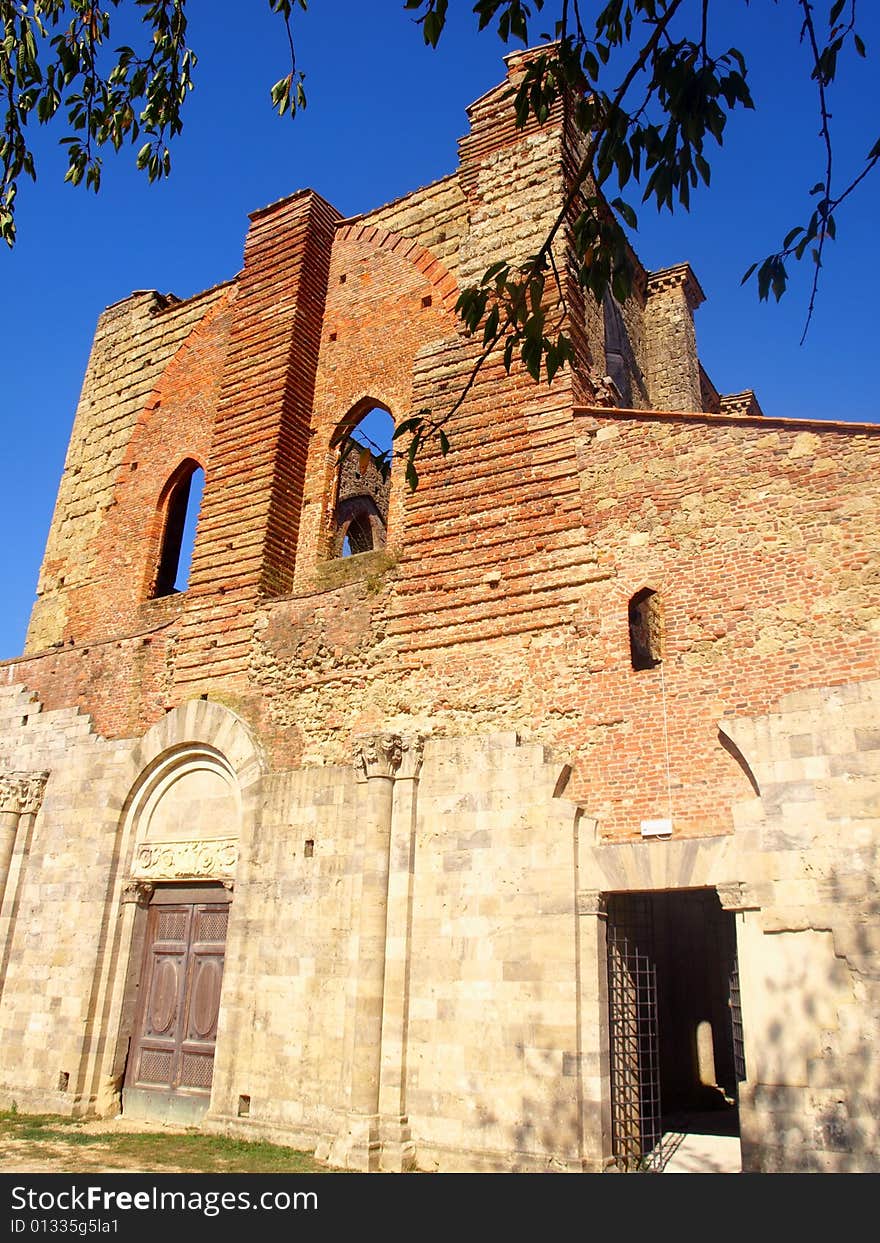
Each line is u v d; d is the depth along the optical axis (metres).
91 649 23.02
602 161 8.29
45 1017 19.44
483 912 14.77
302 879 16.92
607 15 8.26
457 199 22.97
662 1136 15.83
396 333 22.72
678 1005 23.12
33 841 21.66
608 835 14.38
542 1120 13.25
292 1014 16.09
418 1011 14.80
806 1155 11.35
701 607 14.72
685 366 27.66
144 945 19.42
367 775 16.25
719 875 13.12
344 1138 14.21
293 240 24.52
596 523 16.30
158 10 12.42
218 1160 14.17
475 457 18.20
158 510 25.55
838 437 14.35
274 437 22.14
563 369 17.78
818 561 13.91
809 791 12.71
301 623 19.34
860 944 11.76
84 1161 14.06
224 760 19.30
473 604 17.11
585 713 15.27
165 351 27.73
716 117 7.89
